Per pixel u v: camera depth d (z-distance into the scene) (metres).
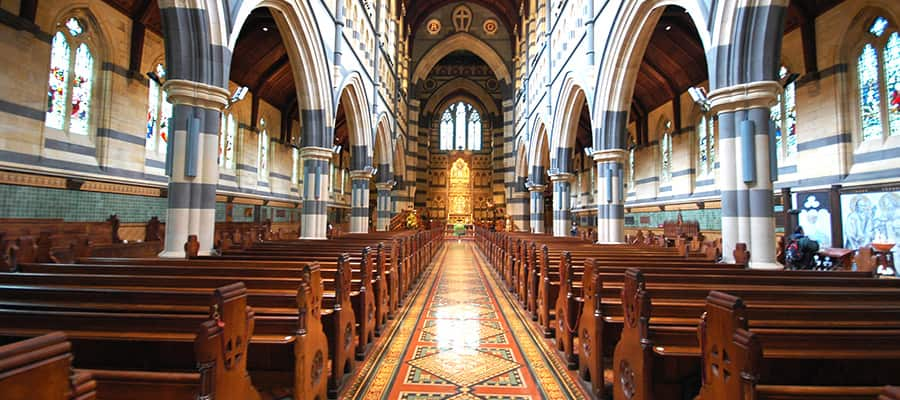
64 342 1.35
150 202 12.55
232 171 16.97
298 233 18.50
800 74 11.81
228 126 16.67
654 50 16.44
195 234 7.49
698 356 3.05
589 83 13.93
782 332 2.65
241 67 16.30
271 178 20.23
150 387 2.29
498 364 5.06
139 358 2.94
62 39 10.15
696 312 3.62
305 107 12.94
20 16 9.02
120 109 11.42
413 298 9.28
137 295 3.39
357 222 18.48
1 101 8.72
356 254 6.68
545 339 6.11
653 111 19.75
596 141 13.44
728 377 2.18
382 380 4.55
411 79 33.47
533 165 24.53
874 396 2.12
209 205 7.70
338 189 29.69
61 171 9.63
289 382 3.71
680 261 6.23
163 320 2.83
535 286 7.21
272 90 19.41
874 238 9.87
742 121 7.04
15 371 1.15
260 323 3.44
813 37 11.46
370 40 19.27
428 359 5.23
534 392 4.27
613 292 4.58
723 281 4.48
